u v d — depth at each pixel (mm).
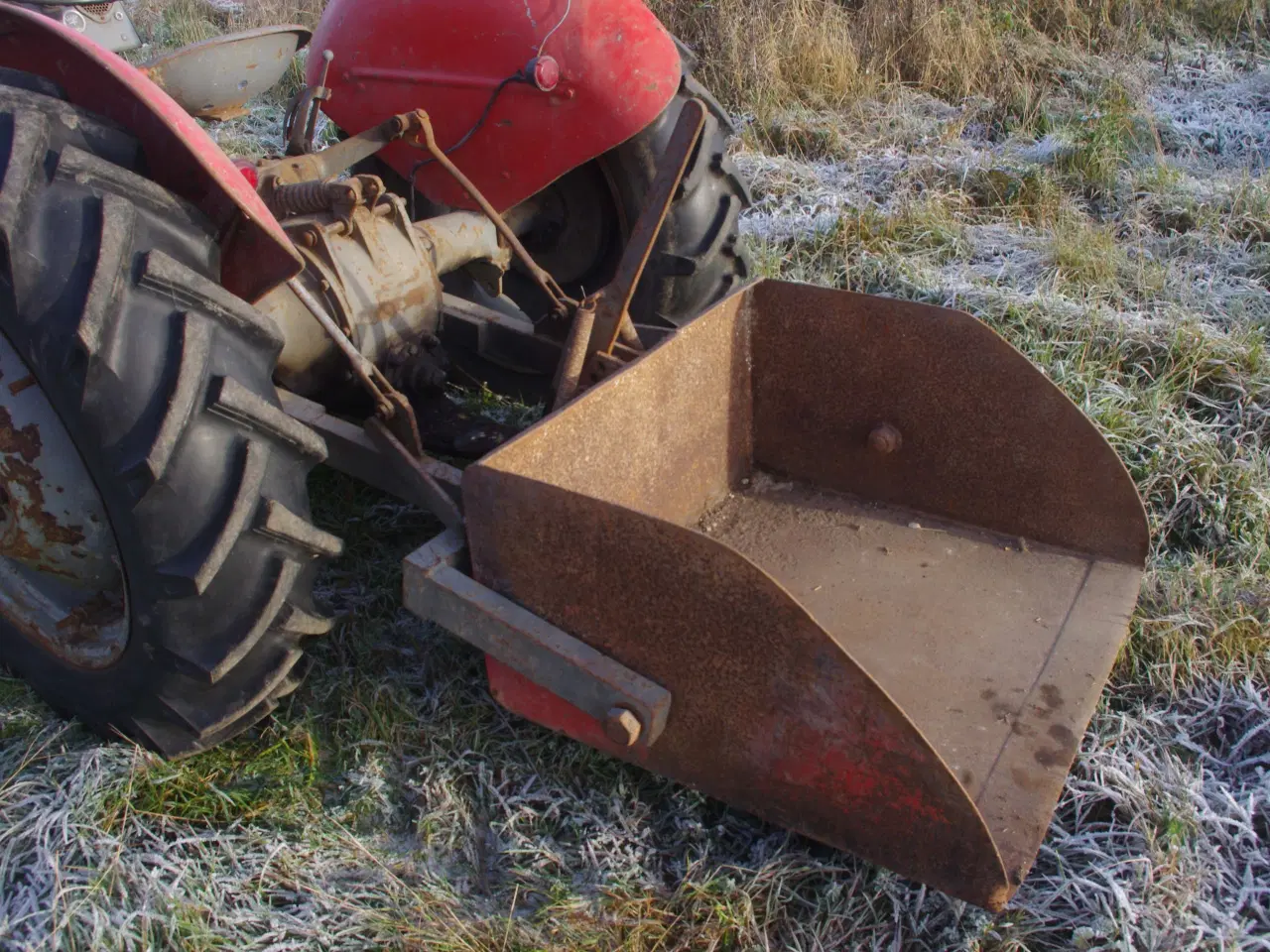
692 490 2484
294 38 2582
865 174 4898
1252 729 2129
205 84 2367
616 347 2289
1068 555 2326
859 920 1754
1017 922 1774
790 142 5262
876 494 2545
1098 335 3479
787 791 1726
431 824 1919
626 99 2447
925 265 4000
